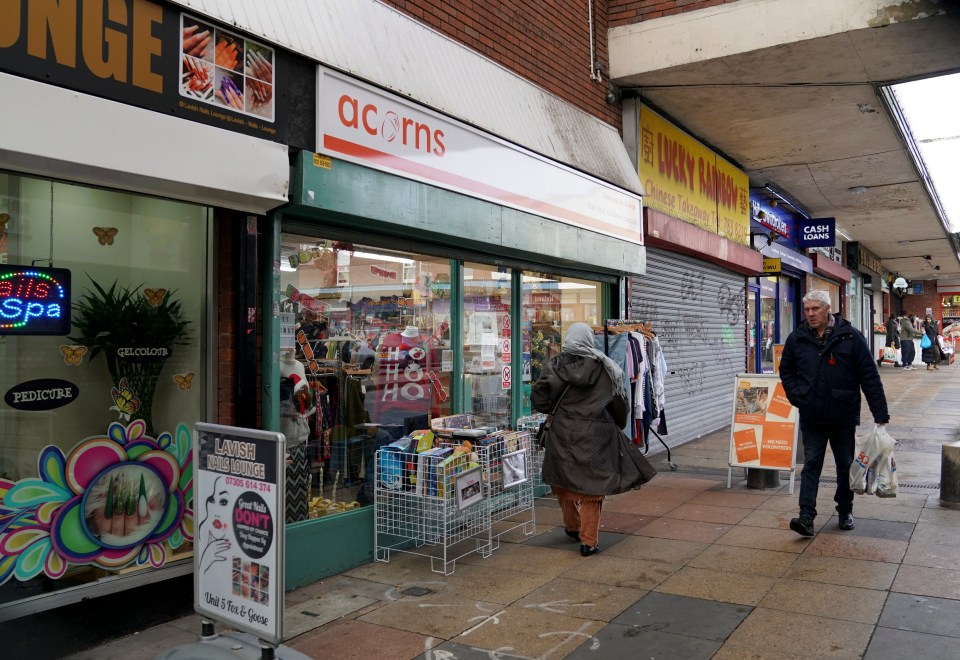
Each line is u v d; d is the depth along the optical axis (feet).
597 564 17.16
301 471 16.38
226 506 10.62
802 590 14.96
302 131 15.28
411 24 19.17
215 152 13.42
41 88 10.96
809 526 18.26
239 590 10.34
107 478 13.58
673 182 33.96
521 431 21.56
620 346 25.08
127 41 12.23
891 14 24.03
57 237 13.03
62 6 11.38
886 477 18.25
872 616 13.48
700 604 14.42
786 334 56.18
